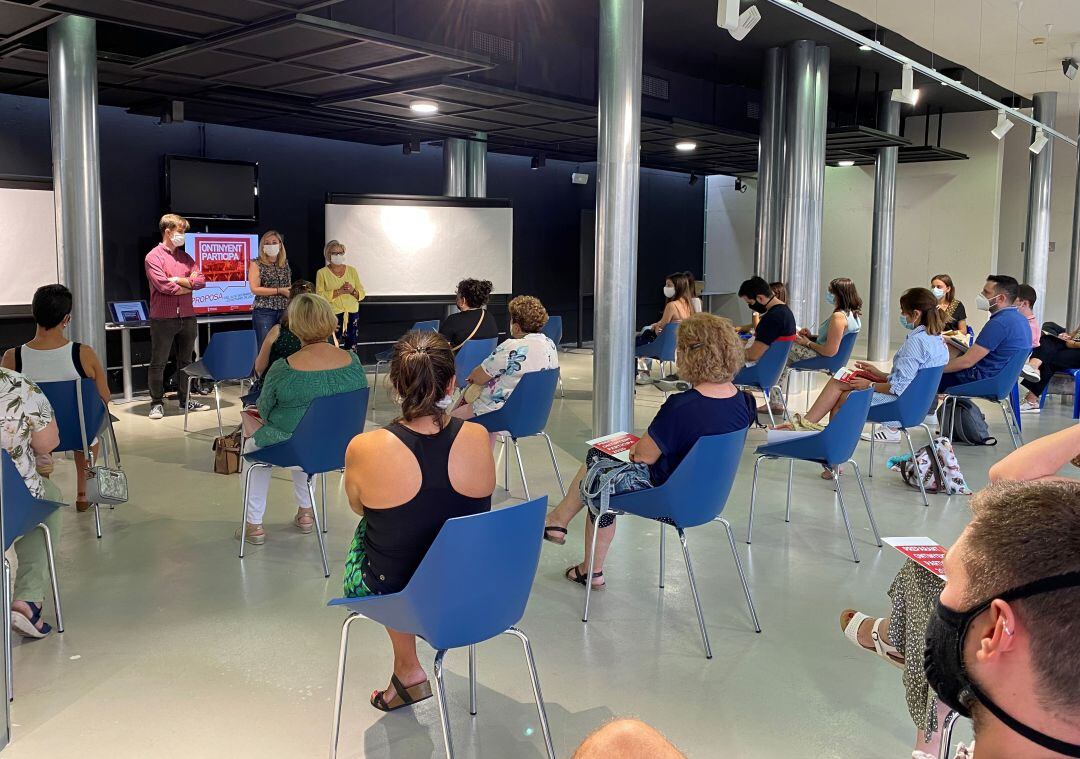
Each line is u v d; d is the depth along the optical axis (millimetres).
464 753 2662
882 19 8797
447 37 7977
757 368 7262
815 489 5684
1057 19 8719
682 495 3359
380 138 11078
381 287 10727
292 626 3582
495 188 13203
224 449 5918
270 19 5660
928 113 13758
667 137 10867
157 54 6660
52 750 2672
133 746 2697
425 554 2461
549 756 2562
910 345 5449
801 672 3197
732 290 16969
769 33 9430
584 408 8586
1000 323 6430
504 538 2373
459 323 6539
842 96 13414
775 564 4320
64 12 5535
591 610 3750
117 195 9266
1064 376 9477
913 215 15242
